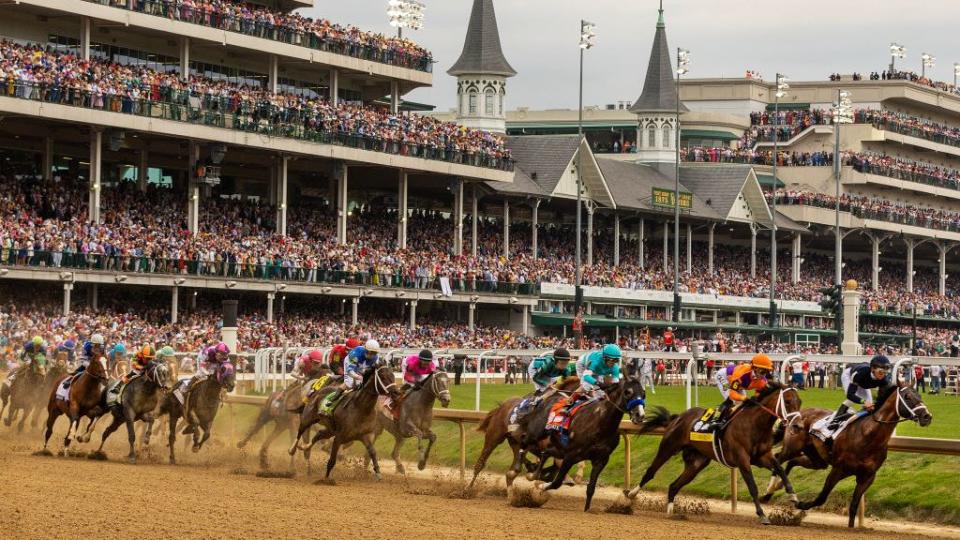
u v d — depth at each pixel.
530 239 75.31
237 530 17.78
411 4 68.88
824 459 21.08
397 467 26.34
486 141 68.94
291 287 56.62
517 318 68.81
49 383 31.48
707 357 28.59
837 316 52.44
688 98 108.31
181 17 56.09
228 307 40.19
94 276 49.78
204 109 54.97
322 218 64.62
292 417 27.36
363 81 69.25
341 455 29.05
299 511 19.94
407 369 25.94
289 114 58.50
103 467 26.11
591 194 76.06
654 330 74.94
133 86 52.59
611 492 25.97
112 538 16.91
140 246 51.66
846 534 20.09
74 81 50.34
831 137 100.25
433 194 74.56
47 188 53.25
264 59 63.59
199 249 53.72
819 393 43.38
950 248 104.06
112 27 55.50
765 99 110.00
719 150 96.25
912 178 101.06
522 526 19.22
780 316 83.69
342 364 25.83
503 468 29.19
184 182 64.25
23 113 48.81
